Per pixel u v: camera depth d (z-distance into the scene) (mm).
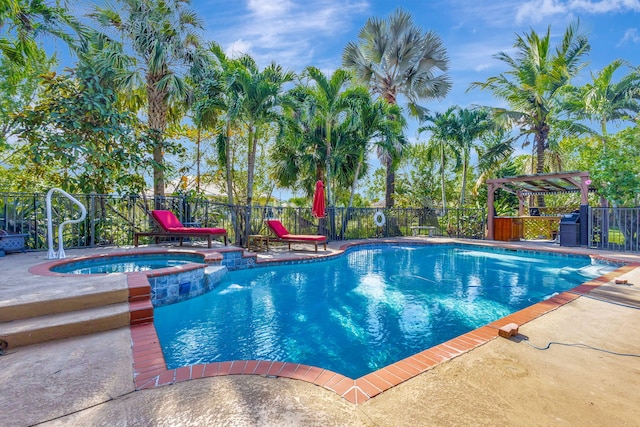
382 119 12711
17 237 6637
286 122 10961
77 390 1980
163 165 9375
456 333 3822
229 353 3273
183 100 9969
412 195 19062
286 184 13188
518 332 3062
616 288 4695
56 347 2641
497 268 7863
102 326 3023
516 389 2064
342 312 4535
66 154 7680
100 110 7949
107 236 8586
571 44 13867
